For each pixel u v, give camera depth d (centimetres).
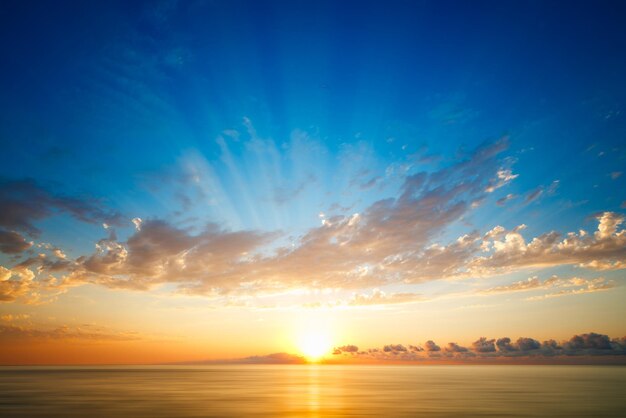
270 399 6366
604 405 5450
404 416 4456
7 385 9900
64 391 7919
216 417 4381
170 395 7056
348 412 4797
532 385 9938
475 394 7288
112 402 5844
